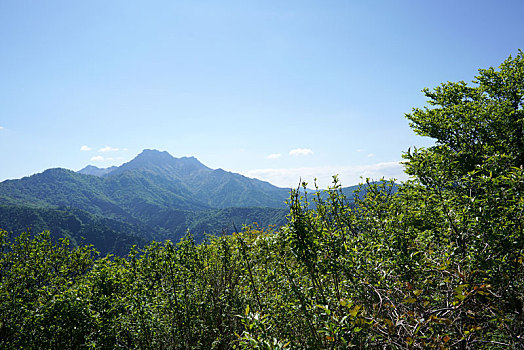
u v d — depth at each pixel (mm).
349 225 4770
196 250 8188
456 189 4086
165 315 5793
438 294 3035
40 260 8398
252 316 2889
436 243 4031
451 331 2527
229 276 7410
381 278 3244
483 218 3141
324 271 3893
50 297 5789
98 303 5988
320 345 3320
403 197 5359
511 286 2777
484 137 14234
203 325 5984
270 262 4859
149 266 7168
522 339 2279
